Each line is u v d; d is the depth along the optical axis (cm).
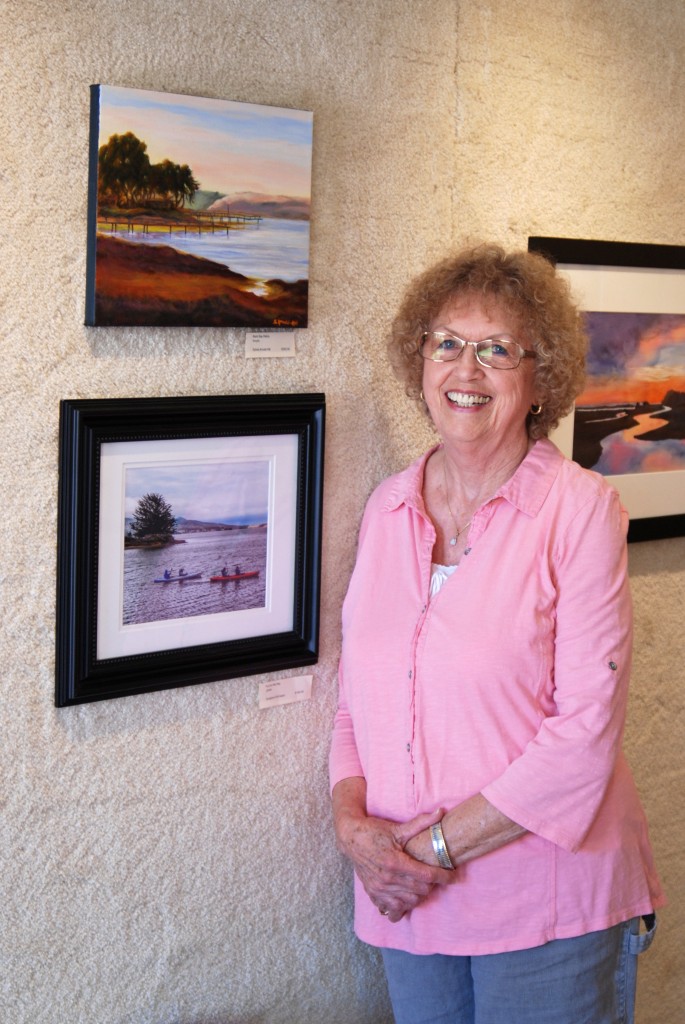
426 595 160
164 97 145
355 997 196
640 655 221
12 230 140
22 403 144
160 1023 173
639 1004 239
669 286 210
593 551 152
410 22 171
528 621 152
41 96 140
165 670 162
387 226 175
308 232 162
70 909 161
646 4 200
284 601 173
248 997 183
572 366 158
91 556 151
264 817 178
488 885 155
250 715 174
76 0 141
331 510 177
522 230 191
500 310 154
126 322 148
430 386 159
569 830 151
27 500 147
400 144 174
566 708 151
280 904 183
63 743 156
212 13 152
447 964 166
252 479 166
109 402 149
